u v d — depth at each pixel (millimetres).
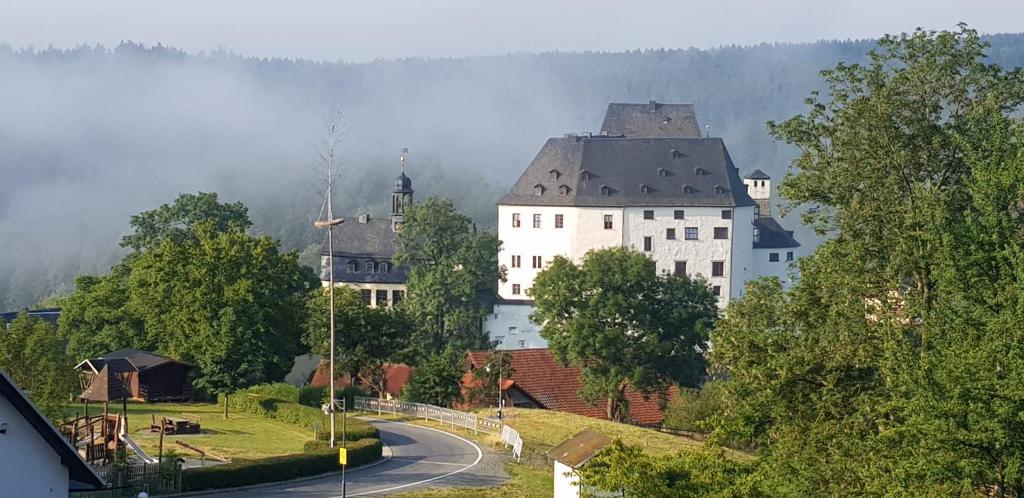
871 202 48125
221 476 56719
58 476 32469
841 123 50250
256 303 92250
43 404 61094
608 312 101625
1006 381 32562
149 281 101812
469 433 78250
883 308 45125
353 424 74375
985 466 32719
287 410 81438
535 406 100250
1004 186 39031
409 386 96625
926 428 33438
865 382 45594
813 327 48312
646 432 79875
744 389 47719
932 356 35656
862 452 40250
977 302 37375
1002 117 45875
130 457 62375
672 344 103500
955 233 39250
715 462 39688
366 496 55938
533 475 62688
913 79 49469
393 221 196125
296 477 60219
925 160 48656
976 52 49562
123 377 66438
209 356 90125
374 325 102312
